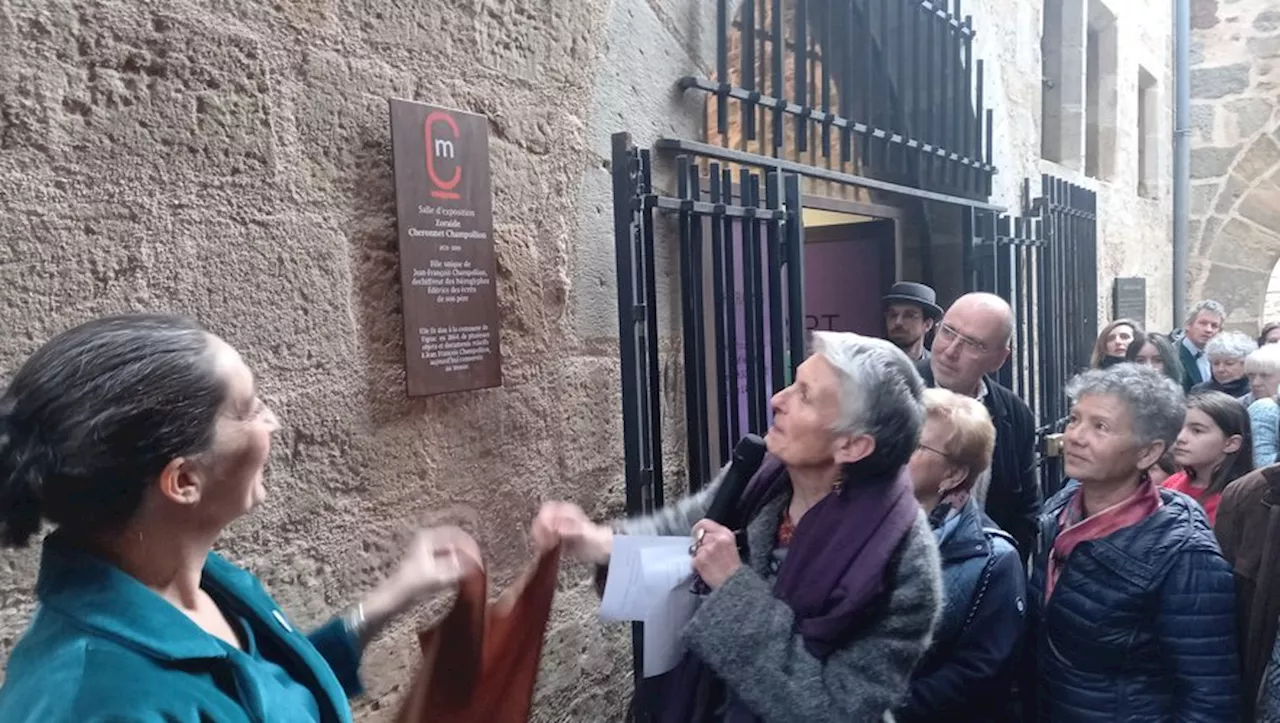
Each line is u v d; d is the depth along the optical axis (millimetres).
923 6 3271
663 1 2502
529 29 2055
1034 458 2729
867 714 1238
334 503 1634
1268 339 5750
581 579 2252
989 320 2543
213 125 1441
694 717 1377
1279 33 6875
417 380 1762
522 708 1324
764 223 2516
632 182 2135
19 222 1217
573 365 2209
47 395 747
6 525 778
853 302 3945
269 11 1523
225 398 830
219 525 866
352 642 1172
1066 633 1751
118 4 1320
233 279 1472
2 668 1194
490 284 1927
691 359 2273
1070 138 5188
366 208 1695
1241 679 1725
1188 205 7109
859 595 1269
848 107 2967
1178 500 1767
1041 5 4645
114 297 1319
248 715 801
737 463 1553
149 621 771
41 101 1237
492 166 1964
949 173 3529
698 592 1393
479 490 1935
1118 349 4254
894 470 1361
